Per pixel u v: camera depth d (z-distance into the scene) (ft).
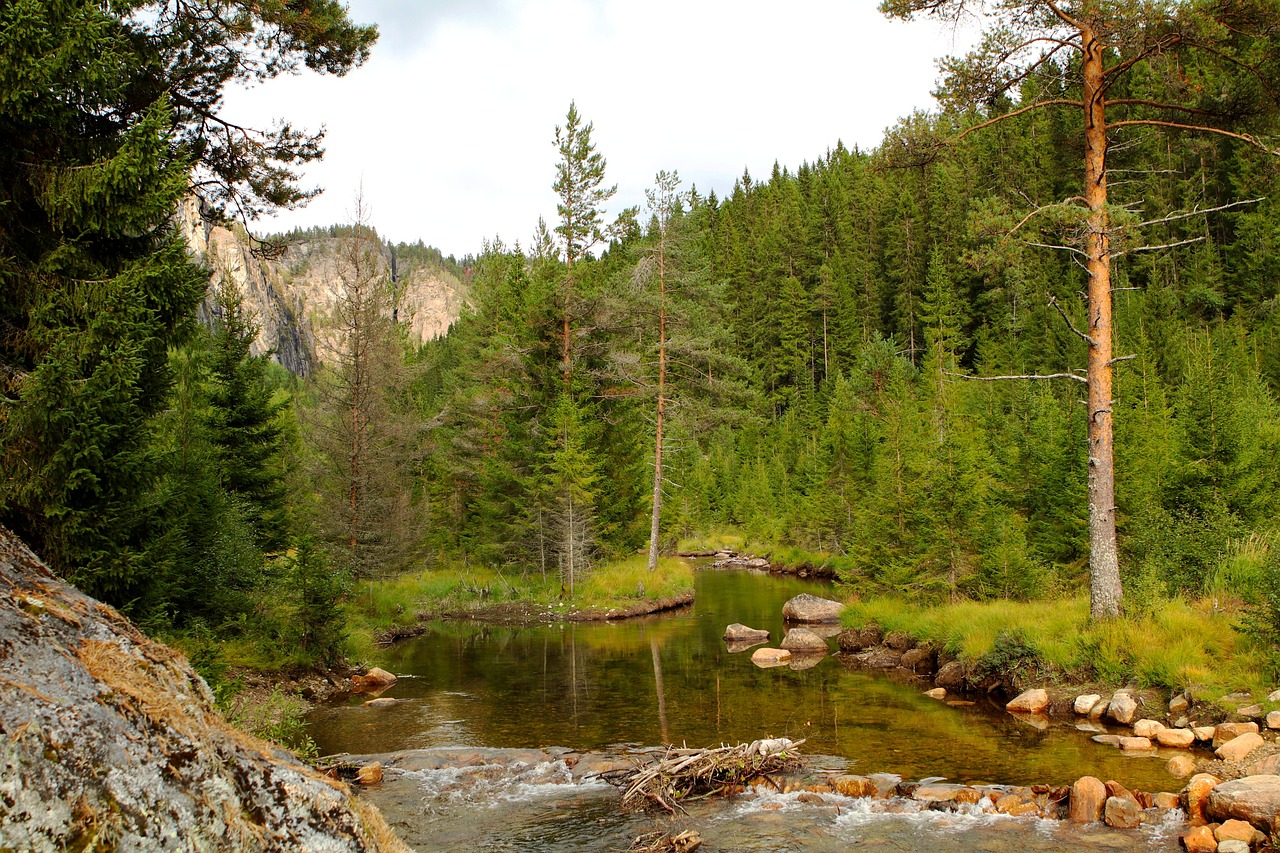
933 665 63.67
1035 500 84.69
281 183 50.96
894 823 31.65
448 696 58.29
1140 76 70.18
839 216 384.27
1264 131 51.65
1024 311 239.71
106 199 29.53
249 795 13.19
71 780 10.16
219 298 88.22
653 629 93.56
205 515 58.80
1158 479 74.74
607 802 34.94
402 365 114.52
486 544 132.05
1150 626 48.47
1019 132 293.43
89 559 28.53
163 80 43.04
